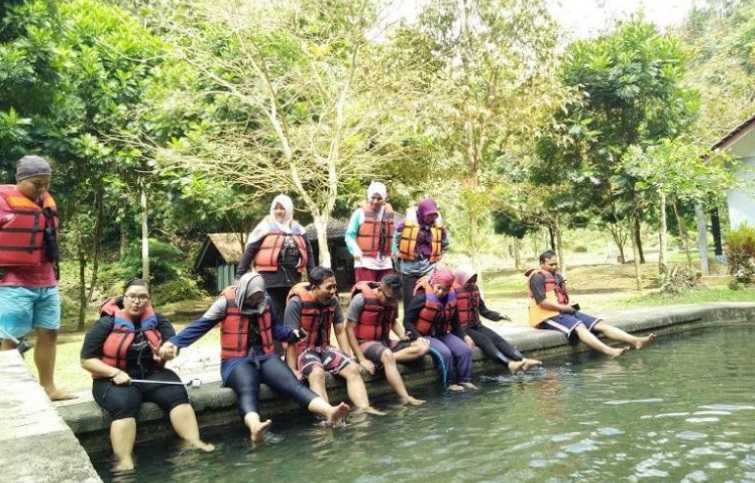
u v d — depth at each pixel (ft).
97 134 40.70
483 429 14.94
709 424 14.24
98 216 46.39
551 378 20.71
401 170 45.01
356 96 35.96
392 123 35.99
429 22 43.32
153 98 38.32
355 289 20.12
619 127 55.72
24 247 15.38
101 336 14.98
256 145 34.60
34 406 11.41
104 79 39.91
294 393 16.30
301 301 18.08
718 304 32.71
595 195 57.57
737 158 50.98
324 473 12.47
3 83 33.88
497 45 43.37
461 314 22.70
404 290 24.16
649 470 11.57
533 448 13.20
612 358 23.77
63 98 37.68
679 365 21.44
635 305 39.68
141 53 42.39
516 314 38.75
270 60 35.63
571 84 53.26
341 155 35.63
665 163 44.11
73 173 41.91
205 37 37.93
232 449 14.61
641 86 53.11
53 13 37.63
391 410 17.60
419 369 20.81
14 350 15.76
